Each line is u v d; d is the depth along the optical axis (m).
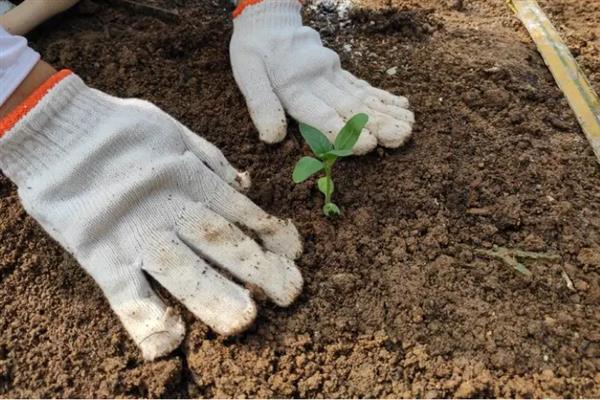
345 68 0.82
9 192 0.73
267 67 0.76
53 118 0.69
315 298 0.68
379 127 0.74
